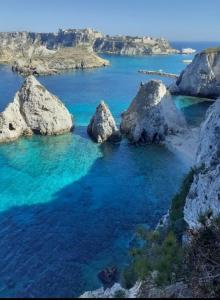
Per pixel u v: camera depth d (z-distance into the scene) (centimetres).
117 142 6462
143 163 5472
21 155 5678
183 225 2897
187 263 1572
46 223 3759
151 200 4297
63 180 4803
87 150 6009
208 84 10831
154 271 1634
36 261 3159
